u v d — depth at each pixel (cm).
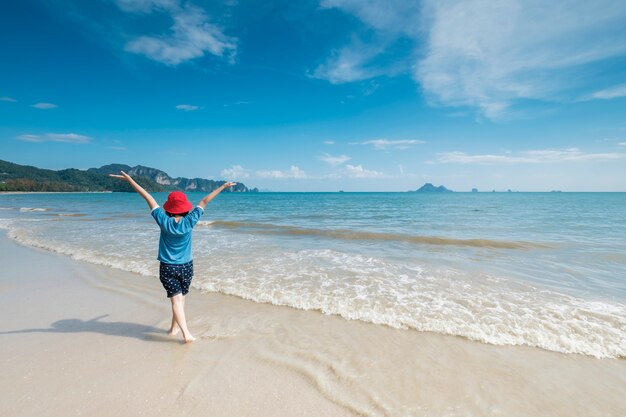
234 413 285
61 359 373
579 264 877
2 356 380
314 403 301
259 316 514
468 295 610
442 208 3912
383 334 451
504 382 339
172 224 399
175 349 402
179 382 330
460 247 1139
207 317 509
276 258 936
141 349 401
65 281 716
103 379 333
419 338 439
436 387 328
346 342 425
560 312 524
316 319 503
